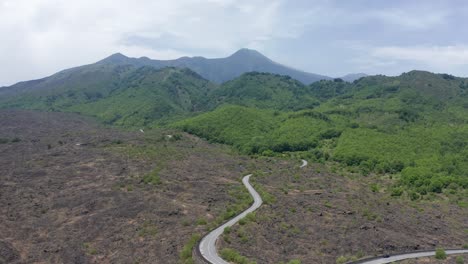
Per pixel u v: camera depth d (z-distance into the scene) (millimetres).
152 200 118125
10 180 143125
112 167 158625
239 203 121688
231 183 148875
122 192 126000
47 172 152750
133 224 101875
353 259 87062
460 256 94125
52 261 84625
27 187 134125
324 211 121562
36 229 101062
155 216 106250
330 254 90312
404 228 114312
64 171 153500
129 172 151750
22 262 83750
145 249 87188
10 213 110812
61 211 113125
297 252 89000
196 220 103312
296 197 135375
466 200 160375
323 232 102625
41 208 115125
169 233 94938
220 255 79500
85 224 103188
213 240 88375
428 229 116375
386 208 134500
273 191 141250
